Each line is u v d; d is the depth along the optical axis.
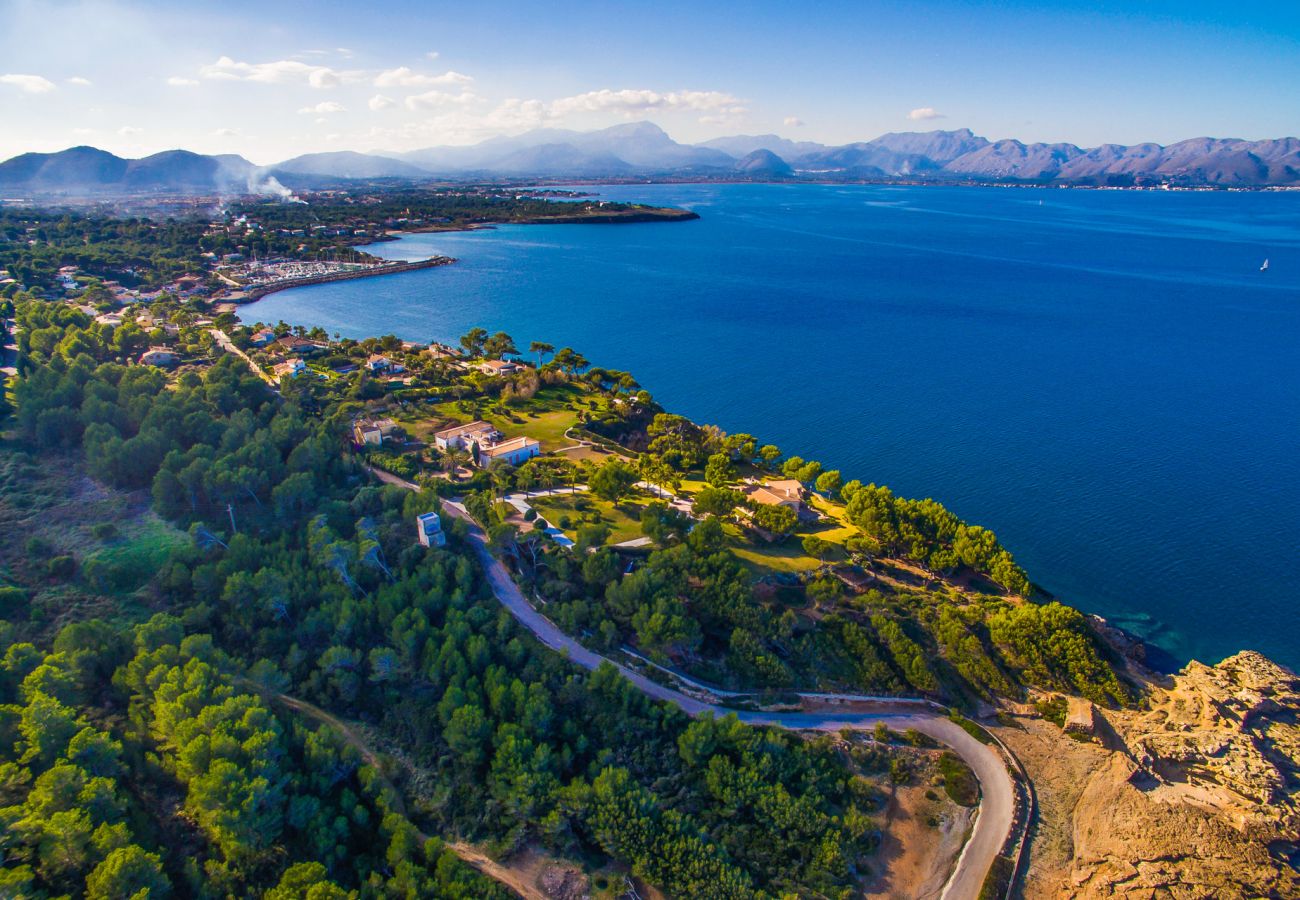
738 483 160.00
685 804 86.38
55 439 136.50
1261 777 88.75
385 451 158.25
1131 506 160.75
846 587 124.38
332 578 109.12
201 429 139.75
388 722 92.62
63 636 88.69
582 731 92.88
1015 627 112.44
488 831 81.00
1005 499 165.12
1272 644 119.81
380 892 69.56
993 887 79.31
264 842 71.25
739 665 106.00
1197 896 77.25
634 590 109.56
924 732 100.06
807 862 81.12
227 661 92.25
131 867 61.47
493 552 120.31
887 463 184.12
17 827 62.38
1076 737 99.50
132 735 80.25
